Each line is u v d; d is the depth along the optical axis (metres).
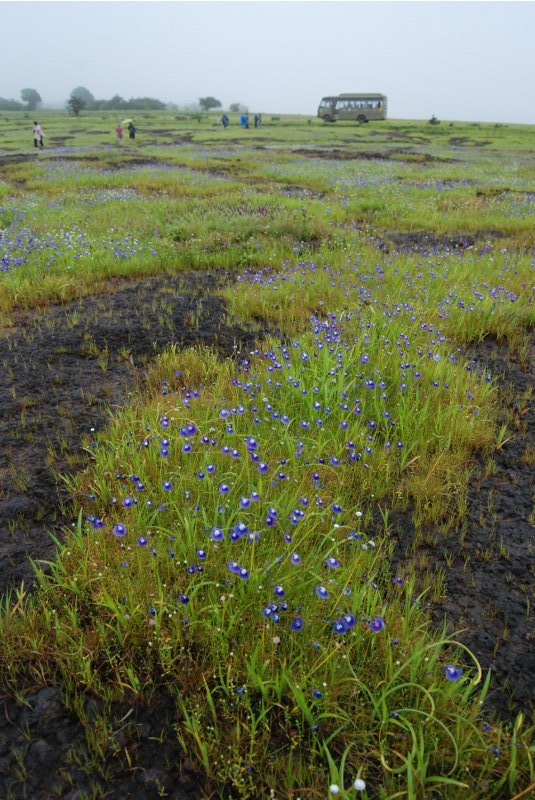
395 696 2.62
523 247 11.71
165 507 3.49
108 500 3.89
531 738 2.56
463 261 10.07
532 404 5.59
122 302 8.19
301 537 3.51
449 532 3.91
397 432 4.91
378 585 3.39
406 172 25.17
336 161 30.94
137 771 2.38
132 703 2.63
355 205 16.50
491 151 42.50
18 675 2.75
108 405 5.23
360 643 2.85
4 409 5.13
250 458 3.94
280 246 11.16
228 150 38.41
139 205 16.05
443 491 4.25
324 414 4.91
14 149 38.91
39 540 3.60
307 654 2.79
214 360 6.03
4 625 2.89
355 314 7.16
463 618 3.22
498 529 3.93
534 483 4.42
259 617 2.89
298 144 45.44
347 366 5.45
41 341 6.68
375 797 2.31
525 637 3.09
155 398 5.29
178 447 4.25
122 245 11.12
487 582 3.47
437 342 6.48
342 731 2.51
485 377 5.92
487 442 4.85
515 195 18.66
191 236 11.73
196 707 2.55
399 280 8.89
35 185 20.47
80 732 2.51
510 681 2.84
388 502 4.19
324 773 2.37
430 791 2.27
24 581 3.25
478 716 2.65
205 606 2.92
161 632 2.82
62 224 13.34
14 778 2.32
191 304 8.05
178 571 3.19
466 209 16.28
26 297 8.16
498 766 2.42
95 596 3.04
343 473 4.29
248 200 16.22
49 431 4.80
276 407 5.10
